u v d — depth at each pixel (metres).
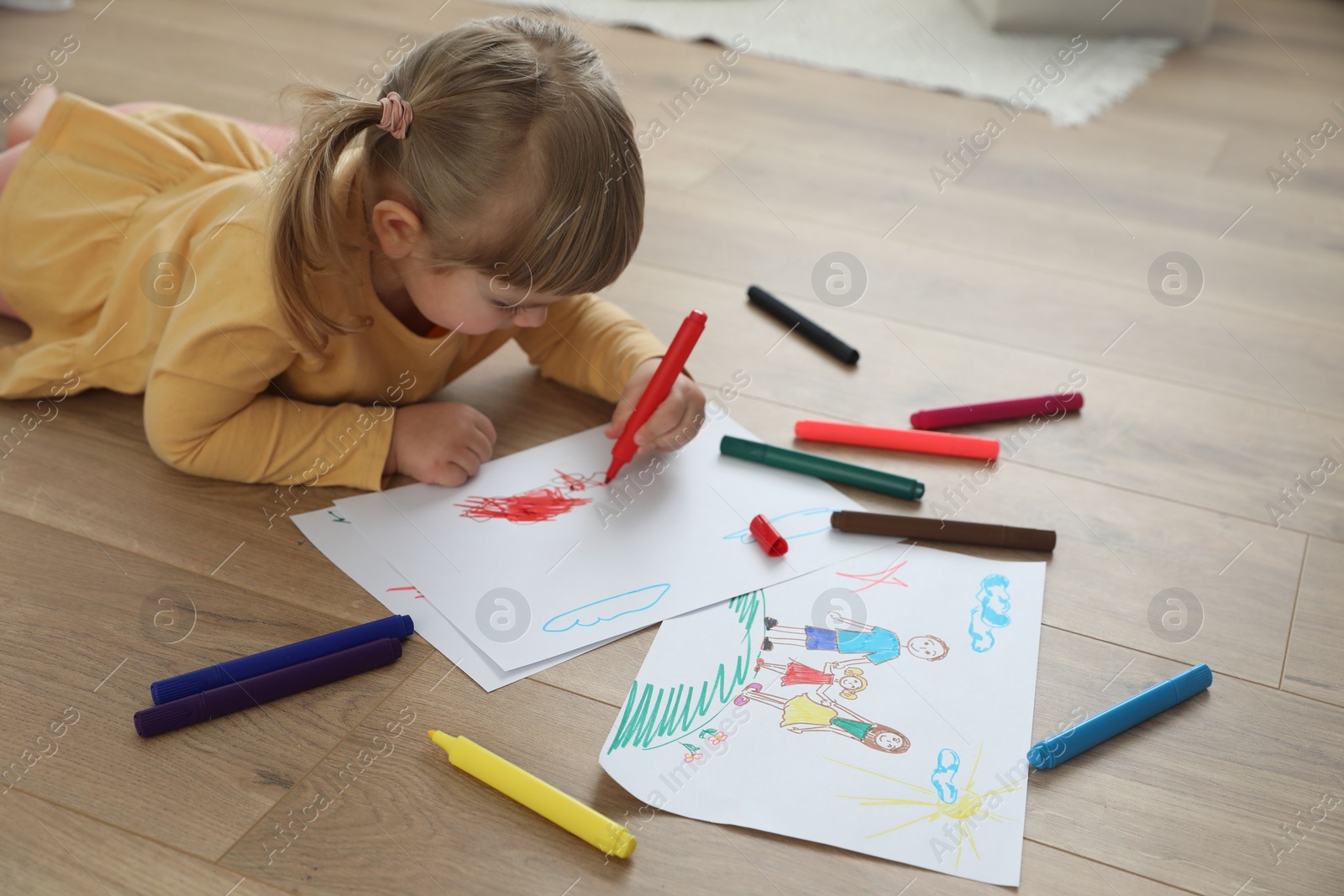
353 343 0.92
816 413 1.06
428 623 0.79
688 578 0.84
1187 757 0.72
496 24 0.82
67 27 1.85
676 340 0.90
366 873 0.62
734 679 0.75
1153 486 0.98
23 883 0.61
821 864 0.64
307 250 0.81
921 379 1.12
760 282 1.28
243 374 0.86
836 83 1.86
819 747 0.71
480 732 0.71
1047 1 2.03
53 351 1.00
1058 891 0.63
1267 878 0.65
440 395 1.05
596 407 1.05
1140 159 1.62
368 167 0.83
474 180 0.78
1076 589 0.86
